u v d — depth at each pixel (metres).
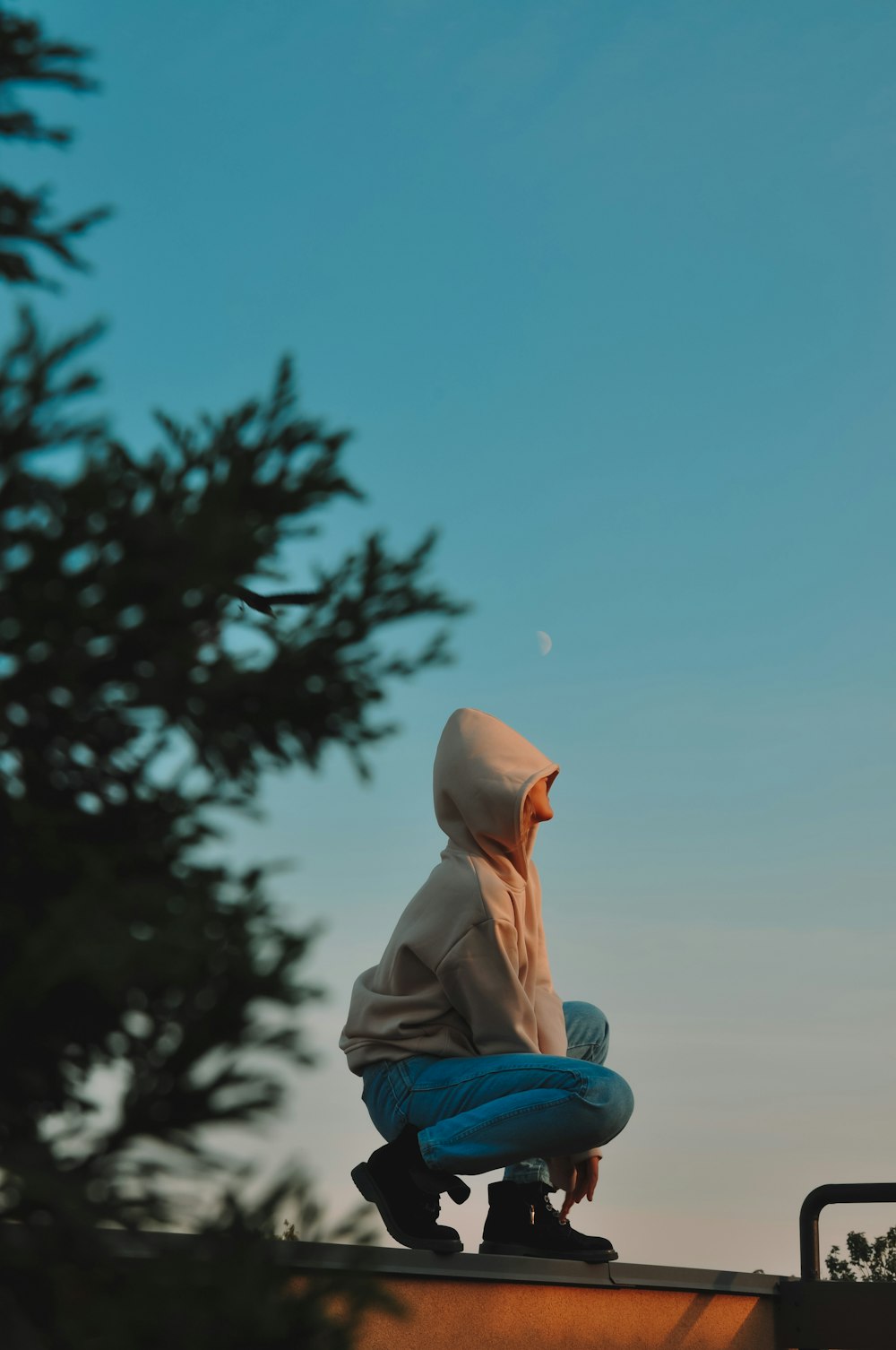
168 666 1.58
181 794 1.64
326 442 1.71
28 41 1.77
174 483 1.64
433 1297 3.59
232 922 1.52
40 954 1.35
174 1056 1.43
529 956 4.21
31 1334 1.40
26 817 1.51
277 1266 1.55
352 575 1.72
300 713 1.71
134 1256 1.53
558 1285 3.90
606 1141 3.86
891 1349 4.37
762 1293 4.56
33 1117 1.56
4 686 1.52
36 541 1.48
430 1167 3.71
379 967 4.25
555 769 4.38
